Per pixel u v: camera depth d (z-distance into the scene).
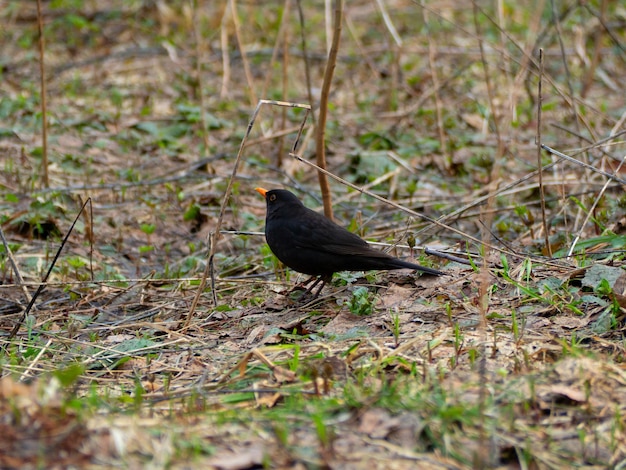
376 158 15.41
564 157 9.67
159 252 12.53
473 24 22.59
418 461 5.72
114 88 18.56
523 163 15.19
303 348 7.92
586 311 8.37
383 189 14.49
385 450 5.82
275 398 6.71
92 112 16.83
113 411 6.36
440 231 12.37
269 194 9.80
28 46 20.80
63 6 22.95
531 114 17.53
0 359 8.38
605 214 11.39
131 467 5.39
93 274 11.30
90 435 5.70
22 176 14.21
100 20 22.56
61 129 16.06
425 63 20.39
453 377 6.96
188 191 14.17
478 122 17.14
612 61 20.42
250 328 9.05
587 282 8.84
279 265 11.18
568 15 21.95
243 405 6.70
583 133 16.22
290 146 16.05
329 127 16.84
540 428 6.20
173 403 6.88
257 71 20.00
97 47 21.16
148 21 22.33
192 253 12.26
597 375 6.75
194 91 18.39
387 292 9.42
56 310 10.22
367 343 7.81
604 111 16.98
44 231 12.61
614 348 7.40
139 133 16.34
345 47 21.38
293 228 9.43
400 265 9.13
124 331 9.42
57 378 6.37
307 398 6.67
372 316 8.80
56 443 5.53
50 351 8.70
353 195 14.12
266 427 6.08
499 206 13.40
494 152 15.62
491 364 7.22
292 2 24.12
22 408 5.89
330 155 15.77
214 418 6.21
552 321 8.20
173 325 9.33
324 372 6.93
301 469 5.53
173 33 21.89
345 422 6.15
